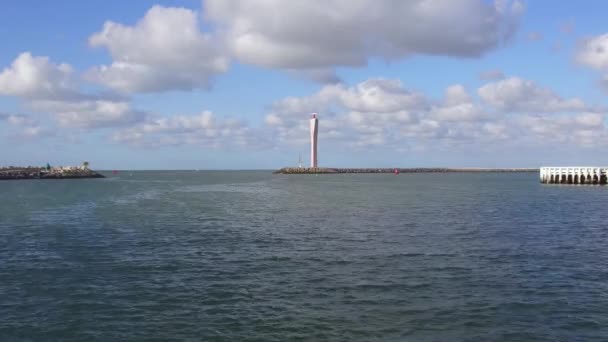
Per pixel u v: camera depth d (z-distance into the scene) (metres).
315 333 15.05
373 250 28.22
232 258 26.03
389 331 15.18
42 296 18.95
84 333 15.16
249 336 14.86
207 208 56.44
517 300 18.19
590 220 42.66
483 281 20.92
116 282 21.02
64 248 29.25
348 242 31.12
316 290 19.61
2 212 51.00
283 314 16.72
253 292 19.39
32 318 16.45
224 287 20.14
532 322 15.94
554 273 22.36
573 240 31.67
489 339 14.58
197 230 37.06
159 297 18.78
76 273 22.72
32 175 169.12
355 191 95.50
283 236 33.84
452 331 15.17
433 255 26.66
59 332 15.24
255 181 161.88
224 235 34.38
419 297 18.58
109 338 14.78
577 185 105.62
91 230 37.09
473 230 36.47
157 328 15.54
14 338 14.76
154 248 29.16
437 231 36.00
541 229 36.97
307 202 65.94
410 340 14.48
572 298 18.44
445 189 102.44
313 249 28.66
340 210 53.56
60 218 45.44
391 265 24.12
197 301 18.25
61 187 111.50
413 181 160.25
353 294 19.00
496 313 16.75
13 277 21.95
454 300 18.19
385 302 17.97
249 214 49.22
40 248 29.28
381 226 39.12
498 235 33.91
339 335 14.89
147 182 149.62
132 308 17.47
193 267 23.91
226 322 16.02
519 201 64.69
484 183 137.88
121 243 30.98
